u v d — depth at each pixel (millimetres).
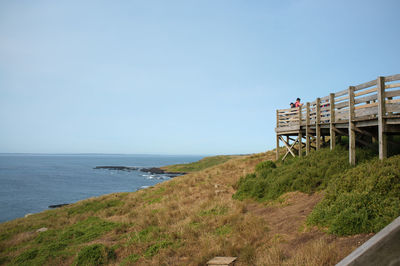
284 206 9805
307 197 9781
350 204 6406
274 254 5676
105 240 10109
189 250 7430
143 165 156000
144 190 22234
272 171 14531
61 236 11336
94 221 13953
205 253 6777
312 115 14695
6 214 27469
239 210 10398
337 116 11602
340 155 11367
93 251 8148
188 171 75312
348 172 8492
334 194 7492
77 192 42250
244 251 6473
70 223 14656
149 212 13398
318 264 4668
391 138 9812
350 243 5266
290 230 7277
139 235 9672
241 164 23172
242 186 13664
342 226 5816
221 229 8750
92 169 110250
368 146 10516
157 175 73875
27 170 101688
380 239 2238
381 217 5535
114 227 11898
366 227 5484
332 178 9492
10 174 80562
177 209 13117
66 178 67438
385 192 6324
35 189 45938
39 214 18516
